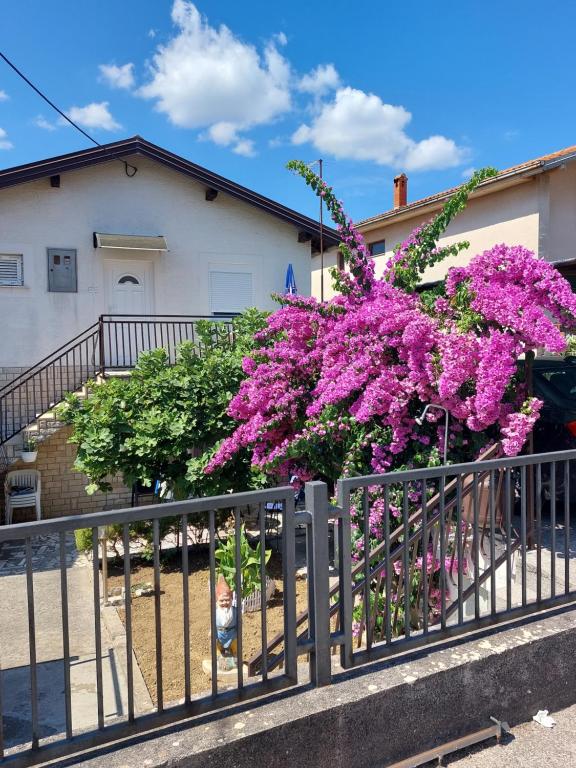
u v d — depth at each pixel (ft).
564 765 8.64
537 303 14.05
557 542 15.17
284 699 8.07
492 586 10.07
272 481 22.50
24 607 19.34
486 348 13.42
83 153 35.12
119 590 20.51
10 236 35.27
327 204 18.01
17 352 35.55
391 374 14.84
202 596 19.61
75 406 24.14
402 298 15.75
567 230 41.39
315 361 18.43
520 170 39.47
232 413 20.27
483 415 13.17
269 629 16.52
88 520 6.93
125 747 7.09
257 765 7.40
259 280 41.19
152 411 22.95
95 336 36.94
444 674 8.84
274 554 22.52
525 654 9.60
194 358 24.64
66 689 6.95
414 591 12.89
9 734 12.21
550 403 17.28
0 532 6.48
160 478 23.59
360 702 8.13
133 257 38.14
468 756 8.82
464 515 13.74
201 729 7.43
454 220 47.06
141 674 14.51
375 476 8.91
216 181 38.40
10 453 29.96
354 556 14.01
